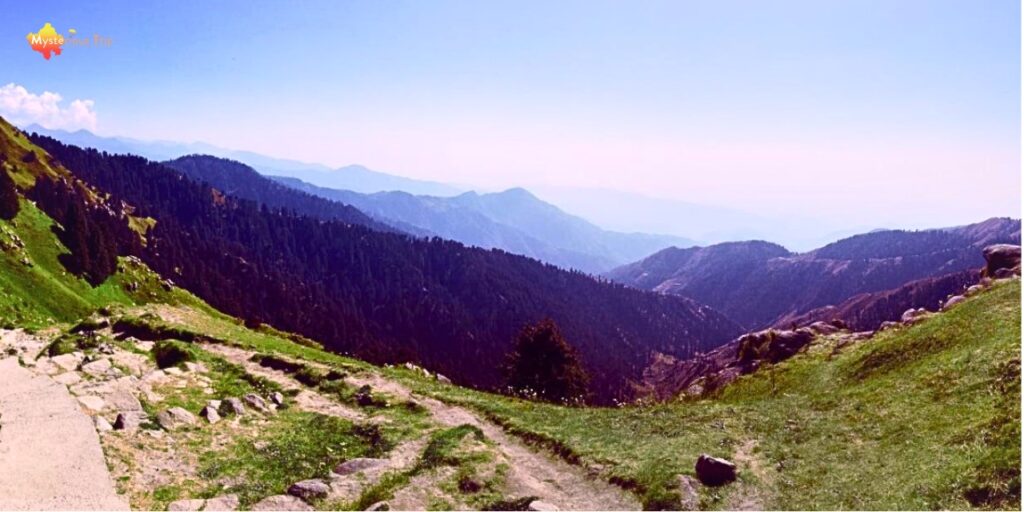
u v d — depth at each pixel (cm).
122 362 4153
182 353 4459
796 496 2403
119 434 2798
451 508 2438
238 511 2280
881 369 4391
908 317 6272
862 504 2133
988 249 6719
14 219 13100
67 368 3822
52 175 19825
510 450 3409
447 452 3011
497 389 6944
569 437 3503
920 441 2619
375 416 3800
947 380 3331
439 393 4472
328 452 3100
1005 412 2428
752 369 6544
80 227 13875
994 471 1950
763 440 3222
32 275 10638
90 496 2192
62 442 2620
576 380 7325
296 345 7138
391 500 2448
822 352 6044
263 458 2873
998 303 4362
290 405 3903
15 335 5050
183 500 2300
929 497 2000
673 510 2409
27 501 2097
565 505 2602
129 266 15975
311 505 2427
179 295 16588
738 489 2545
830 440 3042
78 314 10631
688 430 3534
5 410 2972
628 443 3350
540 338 7319
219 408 3462
